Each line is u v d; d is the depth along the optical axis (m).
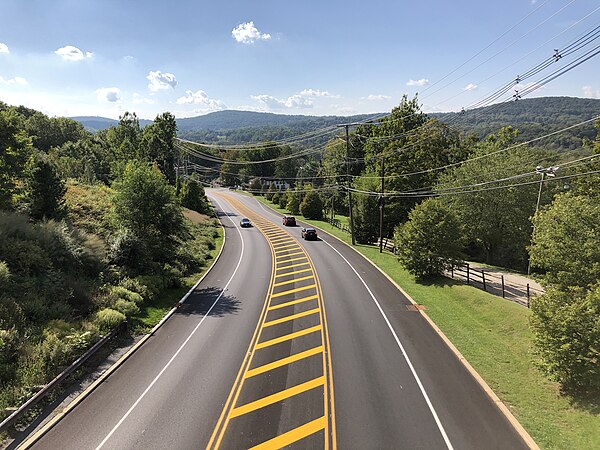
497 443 10.56
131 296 21.34
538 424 11.34
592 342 11.77
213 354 16.25
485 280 28.39
